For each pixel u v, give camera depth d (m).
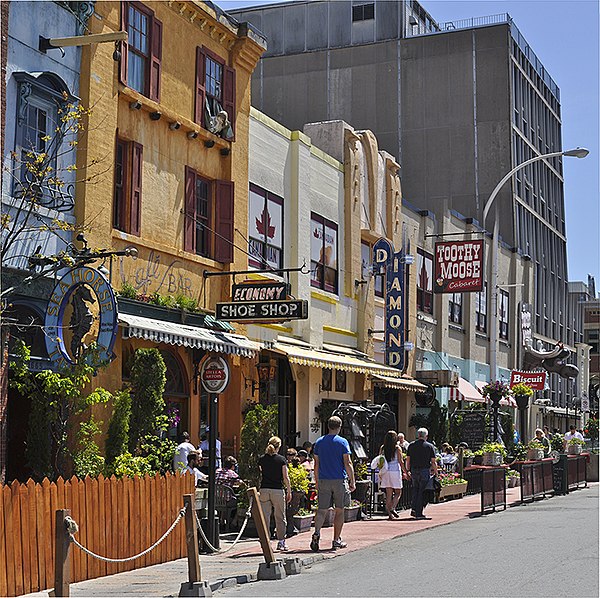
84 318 15.73
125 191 18.98
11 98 15.78
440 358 37.03
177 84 20.81
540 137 54.91
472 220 41.19
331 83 50.72
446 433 34.12
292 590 11.87
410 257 29.86
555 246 56.84
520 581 12.07
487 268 43.31
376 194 31.59
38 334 16.08
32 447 14.67
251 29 23.23
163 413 19.95
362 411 25.34
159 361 16.72
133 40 19.44
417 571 13.16
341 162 29.48
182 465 16.39
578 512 22.08
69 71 17.33
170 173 20.42
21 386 14.92
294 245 25.92
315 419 26.47
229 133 22.38
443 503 25.11
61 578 9.89
